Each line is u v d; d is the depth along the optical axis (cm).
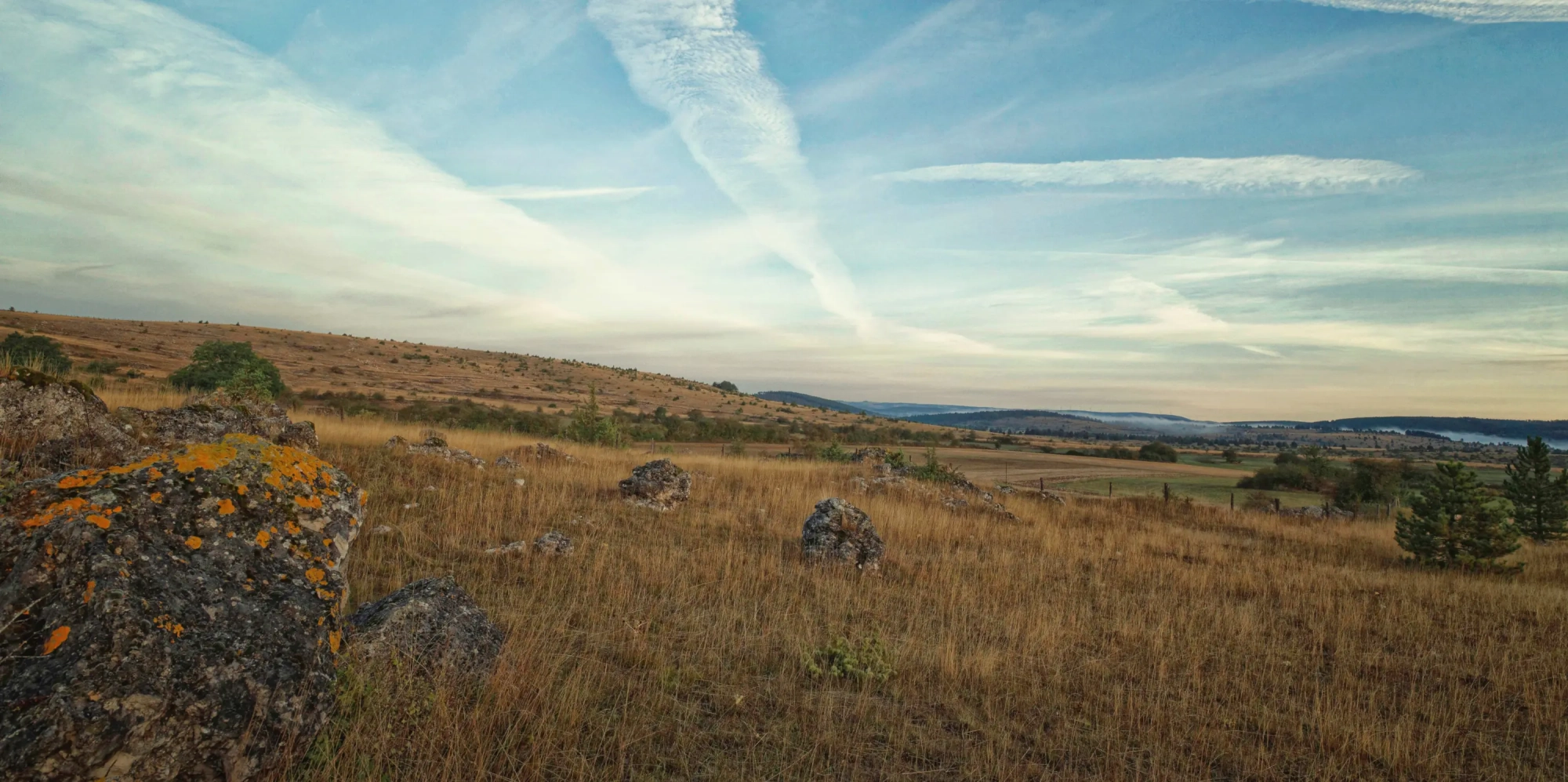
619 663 570
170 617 320
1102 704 580
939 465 2317
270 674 332
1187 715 564
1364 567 1448
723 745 456
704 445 5041
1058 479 4578
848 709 527
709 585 821
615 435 2847
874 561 1016
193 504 381
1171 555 1388
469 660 486
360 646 438
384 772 362
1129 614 862
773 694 539
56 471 674
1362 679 668
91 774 271
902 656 648
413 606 491
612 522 1137
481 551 849
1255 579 1141
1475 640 823
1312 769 480
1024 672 639
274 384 2528
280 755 329
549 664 517
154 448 855
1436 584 1158
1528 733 559
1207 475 5497
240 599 353
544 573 788
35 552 319
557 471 1552
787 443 6353
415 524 917
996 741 497
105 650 291
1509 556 1691
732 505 1449
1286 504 3619
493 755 398
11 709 268
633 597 740
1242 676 660
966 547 1305
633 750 434
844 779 430
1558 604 1016
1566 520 1948
